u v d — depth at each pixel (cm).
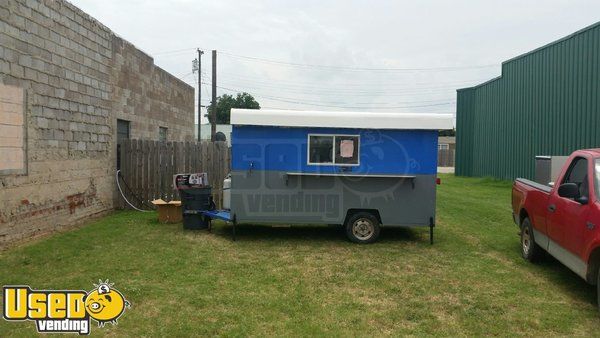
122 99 1221
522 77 1969
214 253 740
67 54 920
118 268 644
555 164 882
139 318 476
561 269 675
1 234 722
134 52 1307
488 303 536
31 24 793
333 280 610
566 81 1619
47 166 848
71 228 923
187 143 1211
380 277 626
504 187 1902
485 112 2406
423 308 518
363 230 820
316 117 792
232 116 792
